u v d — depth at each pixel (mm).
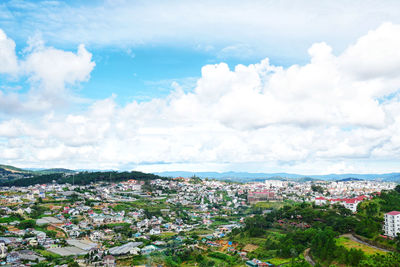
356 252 182625
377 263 163500
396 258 166000
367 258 173875
